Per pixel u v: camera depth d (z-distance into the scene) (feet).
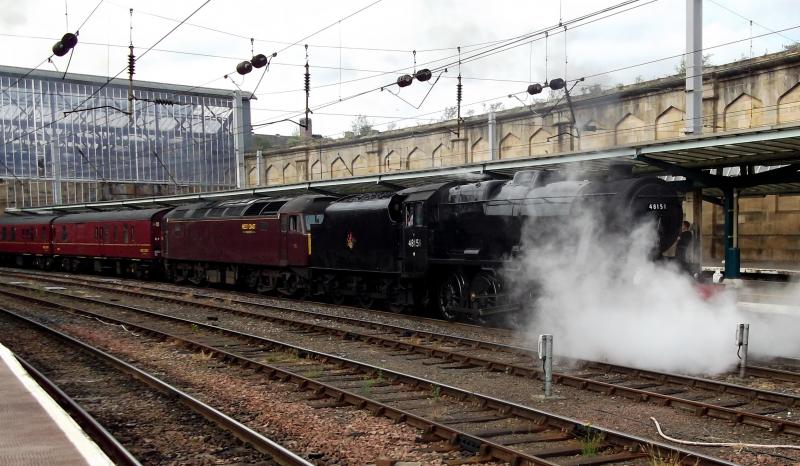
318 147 168.04
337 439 27.40
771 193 88.58
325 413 31.60
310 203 83.92
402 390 36.32
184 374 40.96
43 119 190.49
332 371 41.57
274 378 39.14
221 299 82.02
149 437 28.02
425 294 69.56
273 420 30.25
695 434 28.12
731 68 91.66
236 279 97.35
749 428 28.86
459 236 62.90
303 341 52.90
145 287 100.17
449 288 65.00
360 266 74.23
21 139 187.11
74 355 47.16
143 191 203.92
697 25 65.98
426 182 82.48
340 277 79.77
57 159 179.32
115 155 200.03
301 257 82.89
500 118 123.24
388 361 44.88
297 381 37.55
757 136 49.90
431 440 27.20
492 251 59.21
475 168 71.31
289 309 70.54
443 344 50.93
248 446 26.71
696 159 60.54
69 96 194.90
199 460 25.02
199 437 27.89
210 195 118.11
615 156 59.00
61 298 86.48
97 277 129.59
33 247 155.84
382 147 150.92
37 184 192.65
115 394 35.65
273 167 184.55
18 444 22.43
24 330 59.41
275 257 86.74
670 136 97.55
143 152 203.82
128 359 45.78
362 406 32.30
